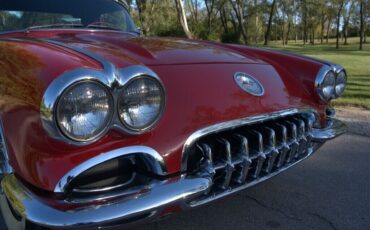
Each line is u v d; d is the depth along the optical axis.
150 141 1.88
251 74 2.54
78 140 1.63
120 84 1.68
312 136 2.66
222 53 2.71
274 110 2.37
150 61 2.25
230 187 2.19
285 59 2.97
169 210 1.93
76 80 1.58
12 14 3.04
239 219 2.73
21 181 1.84
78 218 1.68
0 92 2.00
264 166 2.35
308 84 2.80
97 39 2.67
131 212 1.76
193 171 2.02
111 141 1.78
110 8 3.57
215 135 2.16
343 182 3.34
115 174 1.85
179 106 2.04
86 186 1.80
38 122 1.68
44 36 2.94
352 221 2.72
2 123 1.95
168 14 23.16
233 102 2.22
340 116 5.55
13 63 1.93
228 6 39.03
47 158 1.72
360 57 21.83
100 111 1.65
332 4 42.66
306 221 2.72
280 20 53.28
